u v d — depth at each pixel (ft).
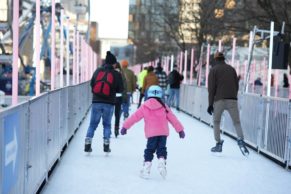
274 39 38.40
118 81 27.55
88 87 59.52
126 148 30.60
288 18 62.59
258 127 30.25
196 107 53.31
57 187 20.10
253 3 68.74
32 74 70.13
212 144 33.35
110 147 30.78
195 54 99.91
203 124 47.37
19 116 14.40
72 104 35.01
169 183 21.40
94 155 27.76
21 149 14.89
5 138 12.35
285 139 25.44
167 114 22.24
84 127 42.32
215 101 28.73
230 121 37.55
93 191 19.60
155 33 186.09
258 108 30.35
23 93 70.38
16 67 24.66
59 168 23.97
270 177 23.27
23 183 15.40
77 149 29.86
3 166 12.16
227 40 90.99
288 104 25.05
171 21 111.24
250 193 20.12
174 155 28.58
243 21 70.03
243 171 24.49
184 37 114.11
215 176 23.13
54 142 23.76
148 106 22.00
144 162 22.26
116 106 35.14
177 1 112.88
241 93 34.37
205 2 87.15
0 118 11.60
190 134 38.60
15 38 24.62
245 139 33.22
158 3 129.18
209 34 89.10
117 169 24.04
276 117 26.96
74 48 54.85
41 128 19.30
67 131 30.99
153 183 21.30
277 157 26.48
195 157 28.07
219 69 28.50
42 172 19.80
